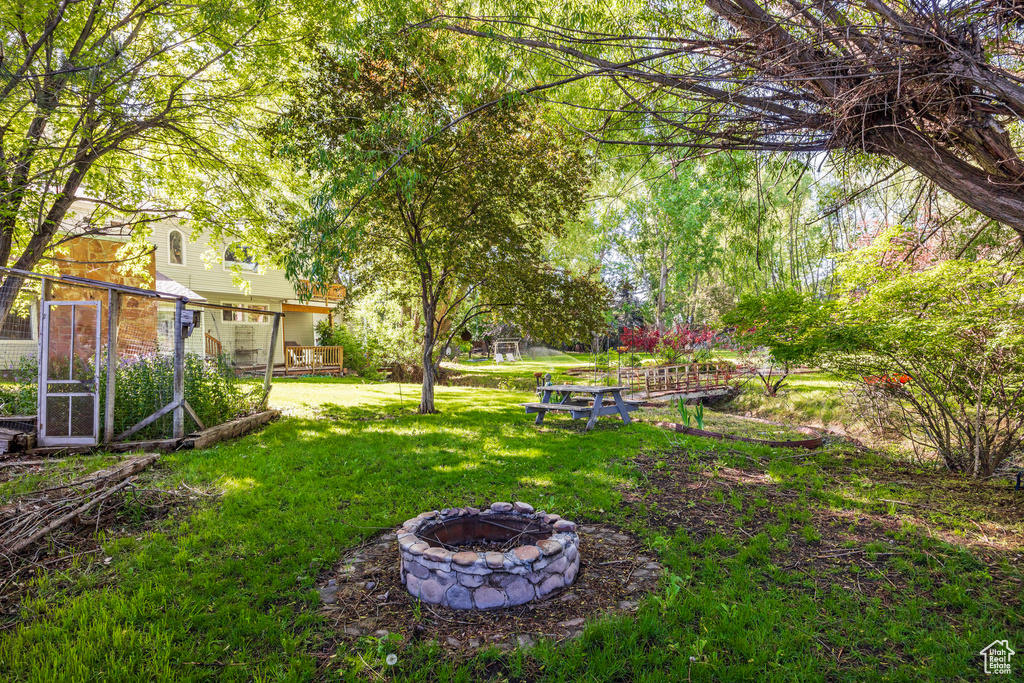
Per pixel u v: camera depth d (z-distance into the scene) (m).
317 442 7.53
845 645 2.67
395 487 5.28
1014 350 5.00
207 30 8.34
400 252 11.11
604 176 9.78
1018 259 5.07
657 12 4.44
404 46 7.51
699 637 2.72
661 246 24.52
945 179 2.80
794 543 3.99
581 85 6.52
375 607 3.07
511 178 9.38
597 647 2.66
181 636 2.73
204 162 10.57
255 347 21.56
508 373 21.20
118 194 9.70
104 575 3.41
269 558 3.64
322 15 8.54
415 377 19.17
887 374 6.27
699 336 16.69
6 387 7.57
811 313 6.12
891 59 2.52
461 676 2.40
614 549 3.88
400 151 5.89
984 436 5.85
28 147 7.71
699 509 4.80
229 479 5.52
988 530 4.21
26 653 2.56
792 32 2.89
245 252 12.18
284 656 2.59
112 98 7.89
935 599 3.14
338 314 23.55
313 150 8.45
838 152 3.04
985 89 2.46
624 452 6.98
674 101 3.74
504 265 9.94
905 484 5.58
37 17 7.12
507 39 3.68
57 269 10.96
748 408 12.81
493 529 3.81
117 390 7.25
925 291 5.33
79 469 5.57
